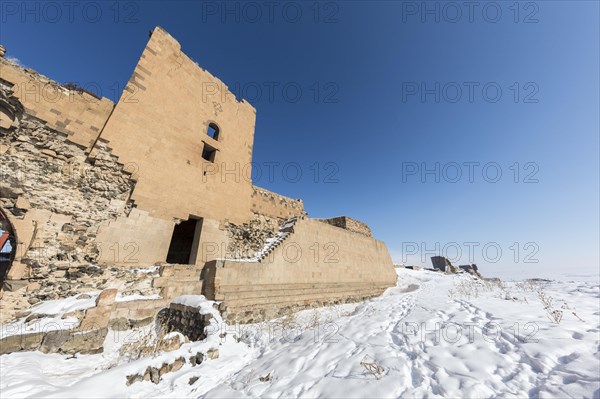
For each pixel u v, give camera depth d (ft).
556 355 12.48
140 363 16.01
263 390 14.03
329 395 12.40
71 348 20.54
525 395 10.18
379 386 12.22
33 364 17.07
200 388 15.71
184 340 21.62
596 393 9.18
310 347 19.49
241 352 21.58
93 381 13.71
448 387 11.34
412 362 14.43
